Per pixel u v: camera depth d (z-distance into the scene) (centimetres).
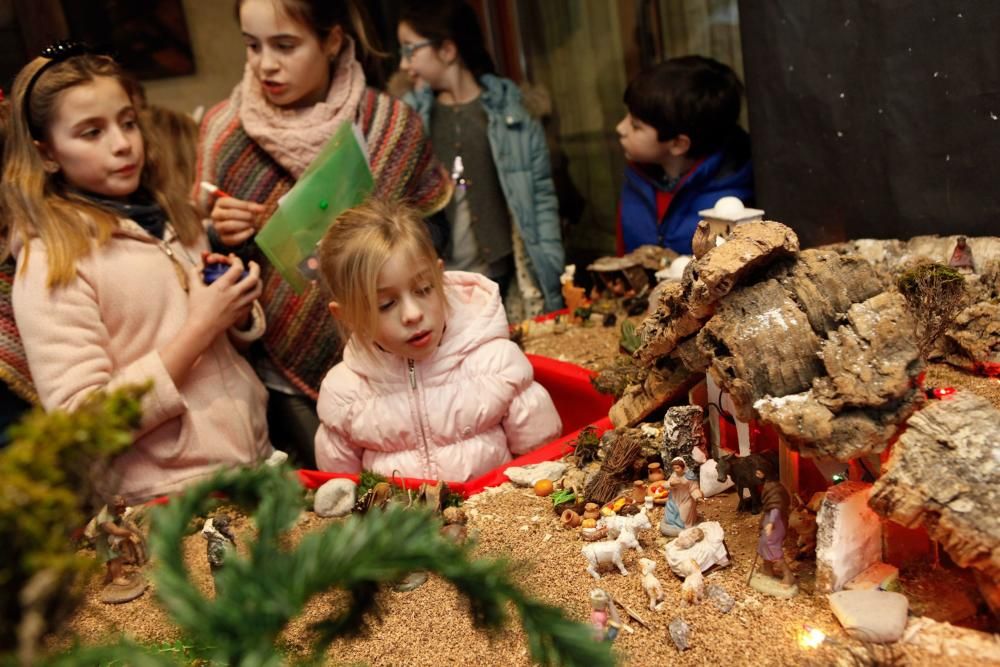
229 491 98
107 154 231
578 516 187
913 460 135
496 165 370
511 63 502
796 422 145
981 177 246
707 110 329
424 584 170
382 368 233
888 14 254
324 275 223
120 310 234
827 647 135
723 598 150
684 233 347
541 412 245
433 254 219
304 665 95
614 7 424
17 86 225
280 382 297
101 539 192
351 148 251
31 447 68
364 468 243
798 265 162
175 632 152
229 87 443
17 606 67
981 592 139
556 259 380
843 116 276
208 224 290
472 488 215
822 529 149
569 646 82
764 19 288
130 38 413
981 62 237
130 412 74
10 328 235
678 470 174
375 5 457
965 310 222
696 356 178
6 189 227
